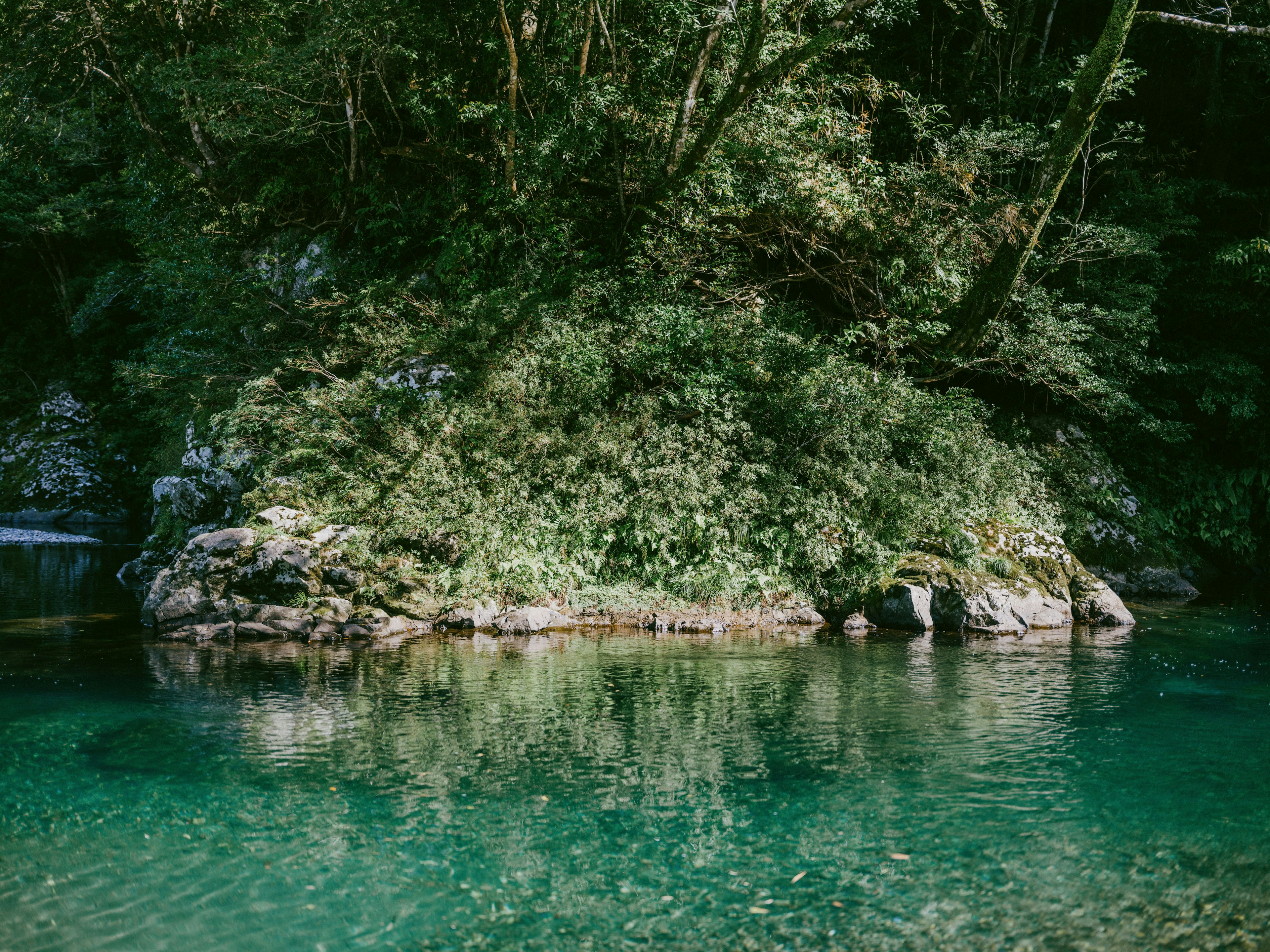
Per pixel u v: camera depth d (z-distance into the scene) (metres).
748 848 4.71
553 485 12.20
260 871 4.44
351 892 4.24
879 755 6.16
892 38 19.25
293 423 13.11
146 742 6.43
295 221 18.91
